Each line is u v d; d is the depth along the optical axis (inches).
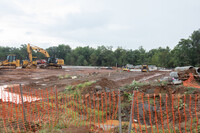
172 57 3218.5
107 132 241.4
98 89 488.4
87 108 377.1
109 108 390.3
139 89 462.3
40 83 787.4
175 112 327.6
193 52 2657.5
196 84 512.4
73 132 228.1
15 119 270.7
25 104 380.5
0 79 916.6
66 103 402.9
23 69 1592.0
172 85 472.1
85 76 1074.1
